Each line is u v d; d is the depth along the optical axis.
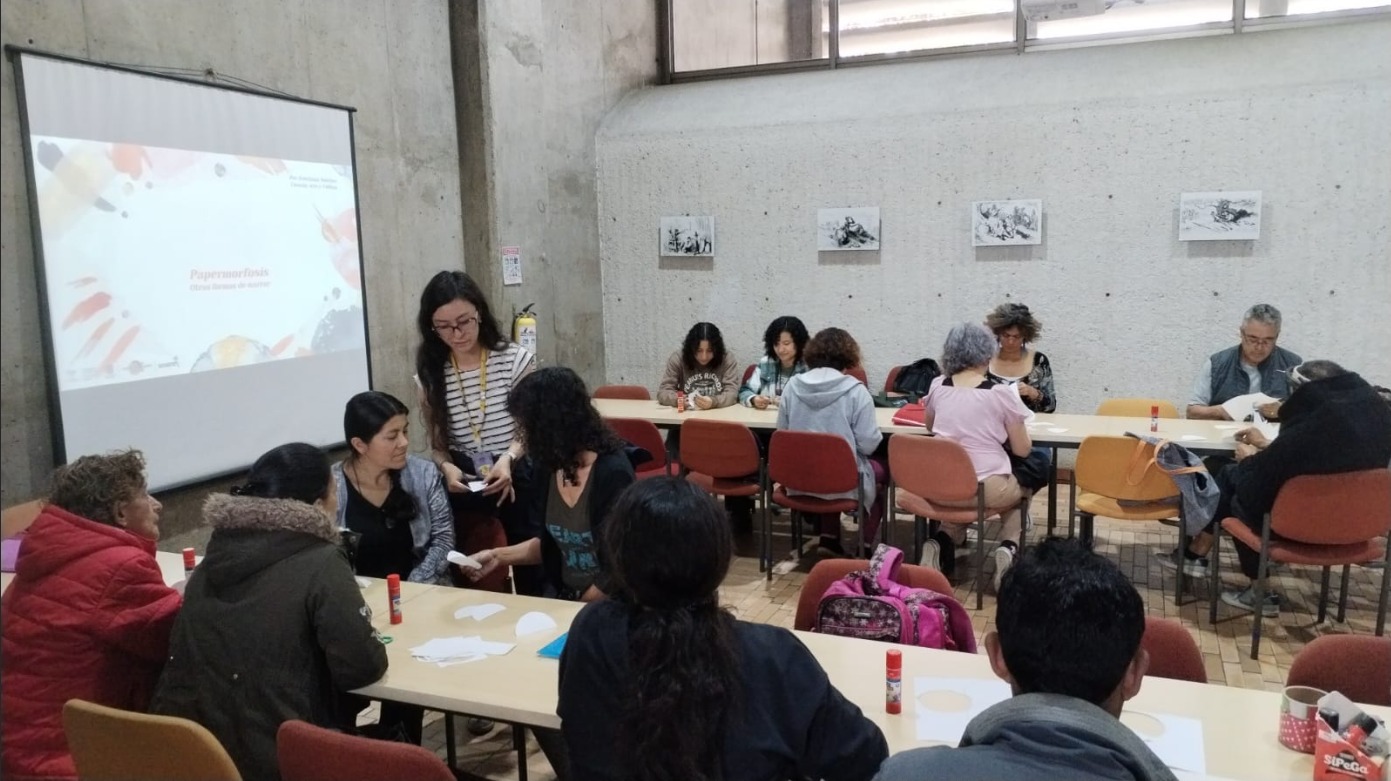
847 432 4.06
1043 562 1.16
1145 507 3.77
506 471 2.88
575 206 6.21
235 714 1.73
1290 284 5.05
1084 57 5.60
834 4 6.29
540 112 5.66
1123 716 1.63
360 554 2.61
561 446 2.24
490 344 3.12
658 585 1.23
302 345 4.04
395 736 2.16
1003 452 3.81
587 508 2.30
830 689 1.30
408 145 4.72
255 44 3.78
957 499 3.79
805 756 1.26
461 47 5.09
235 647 1.74
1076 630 1.09
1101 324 5.47
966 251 5.69
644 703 1.18
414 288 4.80
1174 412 4.57
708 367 5.26
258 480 1.96
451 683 1.83
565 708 1.30
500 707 1.74
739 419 4.64
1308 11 5.25
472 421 3.11
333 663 1.78
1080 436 4.02
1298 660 1.76
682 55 6.92
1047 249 5.52
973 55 5.98
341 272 4.25
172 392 3.44
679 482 1.29
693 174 6.27
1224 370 4.52
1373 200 4.83
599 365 6.63
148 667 1.98
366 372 4.43
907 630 2.01
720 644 1.21
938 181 5.69
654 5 6.94
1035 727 1.05
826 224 5.97
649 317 6.55
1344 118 4.82
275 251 3.88
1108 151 5.30
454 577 2.72
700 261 6.35
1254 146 5.01
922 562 4.04
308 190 4.04
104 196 3.15
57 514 1.94
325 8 4.14
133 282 3.26
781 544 4.91
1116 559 4.44
